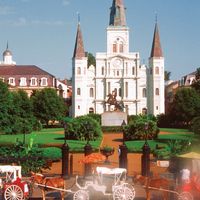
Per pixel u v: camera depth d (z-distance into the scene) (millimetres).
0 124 52406
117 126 77188
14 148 31703
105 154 35531
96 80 128250
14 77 136625
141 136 55969
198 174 22656
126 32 129375
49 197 24047
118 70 128750
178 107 98500
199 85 109062
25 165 28578
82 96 126562
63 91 144250
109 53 128750
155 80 126562
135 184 23547
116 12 131500
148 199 22859
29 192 23328
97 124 56156
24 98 89500
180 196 21797
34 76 136875
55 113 105688
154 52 127312
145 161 29312
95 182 22609
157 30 128750
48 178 23297
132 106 128250
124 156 30094
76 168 34438
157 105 126250
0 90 53188
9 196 21875
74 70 126938
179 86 147625
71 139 55781
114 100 90125
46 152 37062
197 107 98062
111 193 22375
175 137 59406
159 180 22766
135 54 128375
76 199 22062
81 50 127375
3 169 23047
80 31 128000
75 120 56531
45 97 105625
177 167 25062
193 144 37375
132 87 128500
